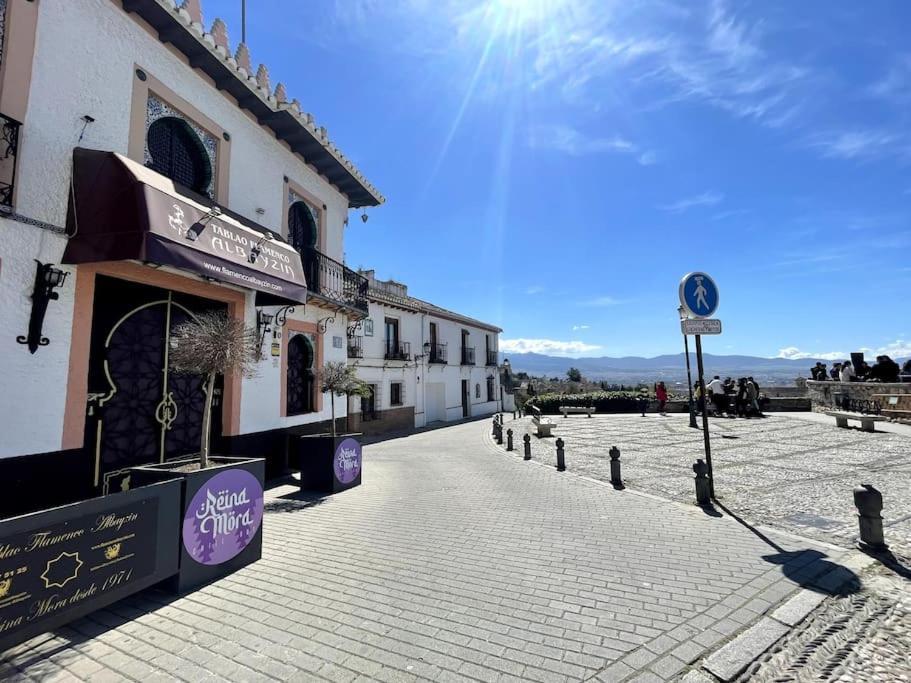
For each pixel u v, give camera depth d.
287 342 9.56
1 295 4.65
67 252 5.16
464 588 3.82
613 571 4.15
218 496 4.09
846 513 5.79
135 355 6.34
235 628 3.18
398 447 15.48
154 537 3.52
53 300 5.10
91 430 5.71
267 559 4.51
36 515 2.78
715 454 10.68
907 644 2.96
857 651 2.90
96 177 5.30
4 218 4.70
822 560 4.29
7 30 4.80
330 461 7.67
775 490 7.07
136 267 6.14
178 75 7.01
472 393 33.47
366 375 21.12
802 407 21.33
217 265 5.98
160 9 6.24
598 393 27.50
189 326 4.98
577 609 3.44
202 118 7.47
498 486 8.05
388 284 25.48
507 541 5.03
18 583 2.67
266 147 9.23
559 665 2.74
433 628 3.17
